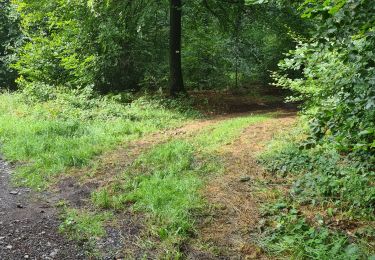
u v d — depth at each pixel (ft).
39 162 25.08
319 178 19.21
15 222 17.49
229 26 55.26
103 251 15.26
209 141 28.73
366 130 12.58
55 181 22.63
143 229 16.72
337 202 17.51
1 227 16.93
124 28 48.98
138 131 33.53
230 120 36.35
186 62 60.34
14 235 16.29
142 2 47.39
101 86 50.52
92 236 16.30
